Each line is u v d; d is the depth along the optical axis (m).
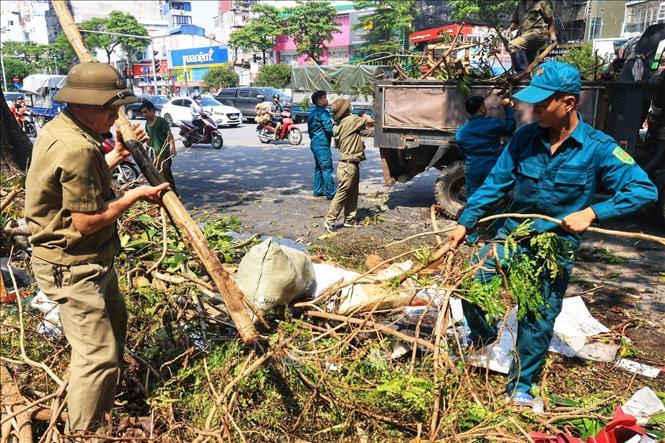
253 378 2.89
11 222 4.75
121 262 4.25
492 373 3.35
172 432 2.68
